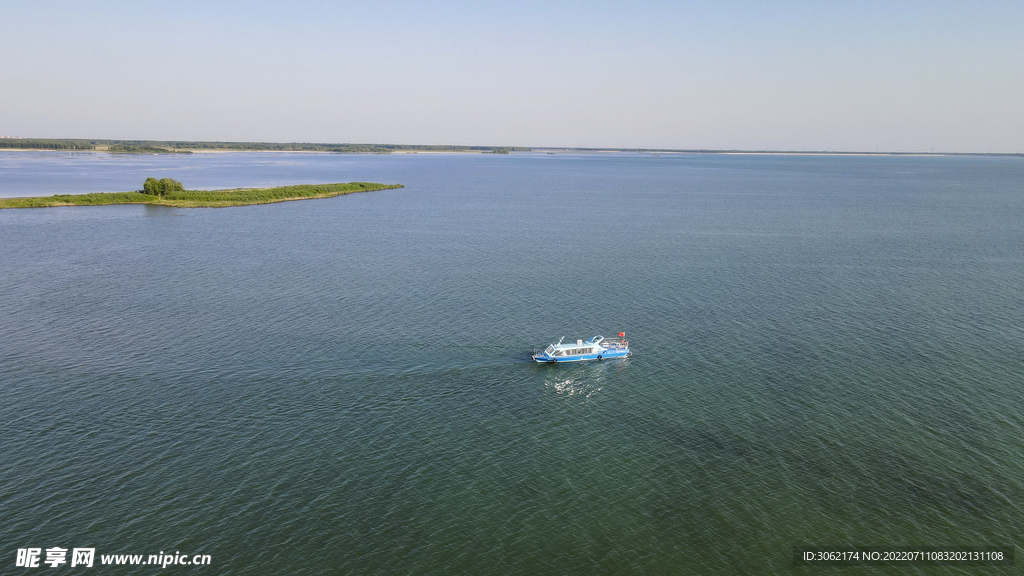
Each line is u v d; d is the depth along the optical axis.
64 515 55.66
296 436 69.25
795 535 54.69
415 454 66.44
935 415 74.06
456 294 121.62
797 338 98.94
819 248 170.12
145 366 85.38
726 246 172.62
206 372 83.94
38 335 95.81
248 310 109.31
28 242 166.25
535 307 114.12
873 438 69.25
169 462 63.72
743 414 75.06
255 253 157.25
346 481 61.47
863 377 84.44
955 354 91.94
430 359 90.06
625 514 57.31
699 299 119.75
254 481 61.03
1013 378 83.62
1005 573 50.56
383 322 104.38
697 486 61.34
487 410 76.50
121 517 55.59
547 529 55.34
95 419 71.44
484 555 52.16
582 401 78.94
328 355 90.38
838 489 60.66
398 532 54.66
